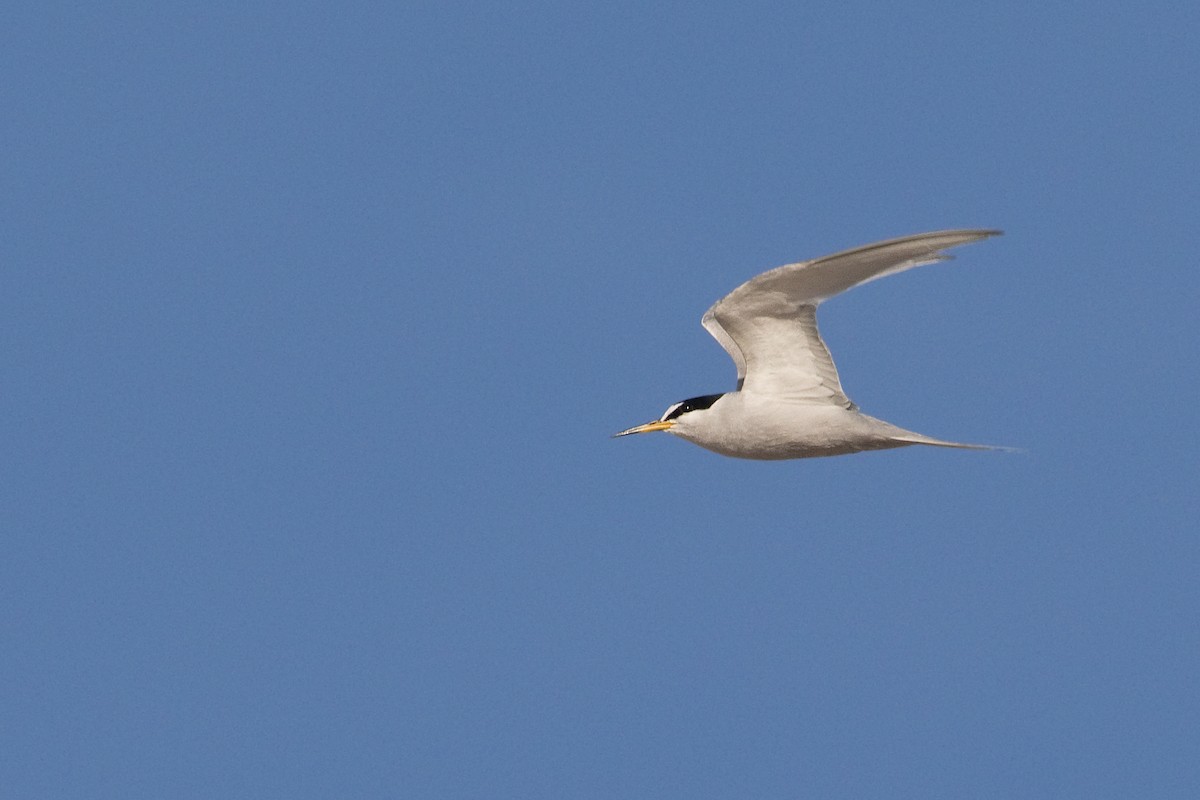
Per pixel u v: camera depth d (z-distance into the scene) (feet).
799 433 55.01
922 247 48.67
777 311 53.42
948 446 52.75
